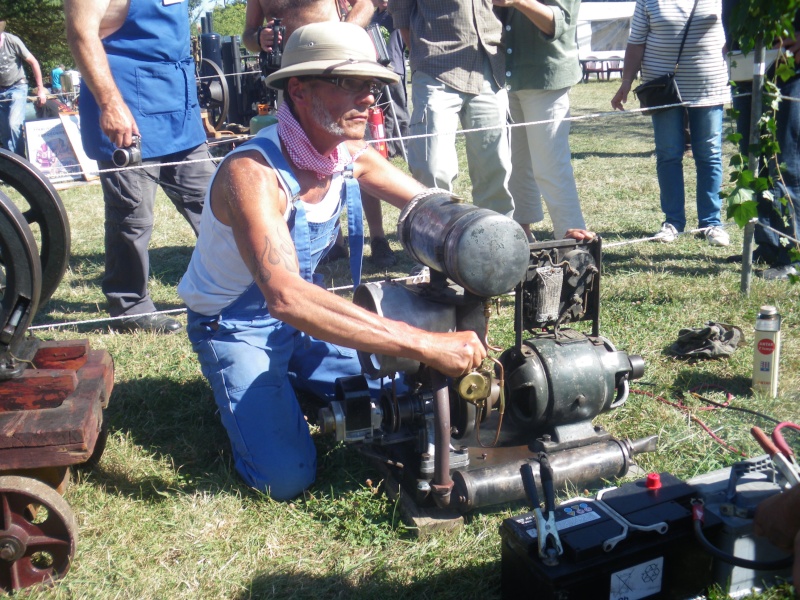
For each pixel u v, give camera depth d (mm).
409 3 4996
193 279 3027
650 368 3881
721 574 2240
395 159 10023
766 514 2025
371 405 2795
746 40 4234
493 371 2990
